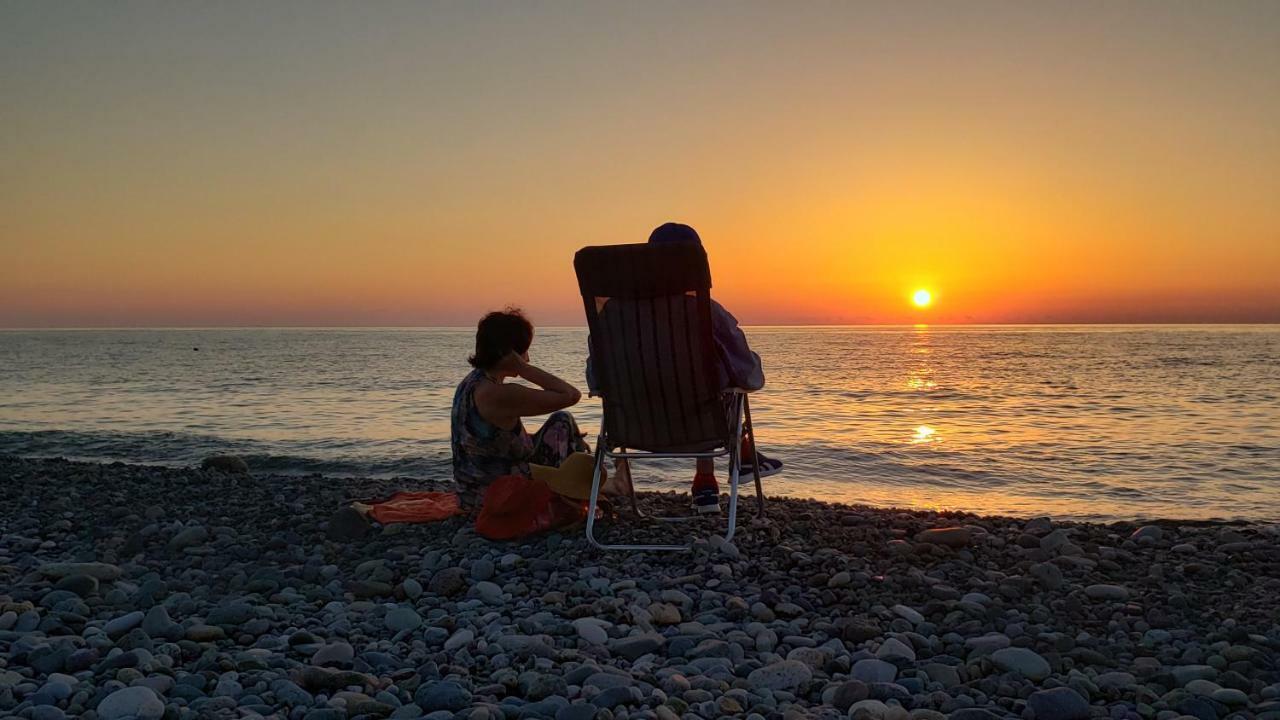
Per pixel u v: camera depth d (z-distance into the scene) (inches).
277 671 122.6
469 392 205.0
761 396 1117.1
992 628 147.8
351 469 477.1
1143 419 805.2
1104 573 189.5
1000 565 194.1
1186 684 121.0
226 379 1562.5
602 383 186.5
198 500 284.2
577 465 199.5
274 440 644.7
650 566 181.6
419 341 5782.5
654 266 172.9
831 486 433.4
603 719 104.5
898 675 125.6
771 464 220.5
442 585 168.7
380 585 170.2
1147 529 235.5
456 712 109.3
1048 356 2645.2
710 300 176.1
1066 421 786.8
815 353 2979.8
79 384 1424.7
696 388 182.4
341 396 1144.2
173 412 908.0
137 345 4741.6
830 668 128.4
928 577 176.6
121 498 285.4
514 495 196.7
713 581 170.1
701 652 133.6
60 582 168.1
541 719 106.6
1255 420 792.9
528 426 635.5
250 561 201.0
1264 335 6338.6
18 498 288.8
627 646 135.3
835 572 177.2
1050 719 109.1
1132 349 3289.9
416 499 241.6
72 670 123.5
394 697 113.5
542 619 147.9
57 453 559.5
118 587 171.2
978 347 3663.9
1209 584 180.5
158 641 135.9
